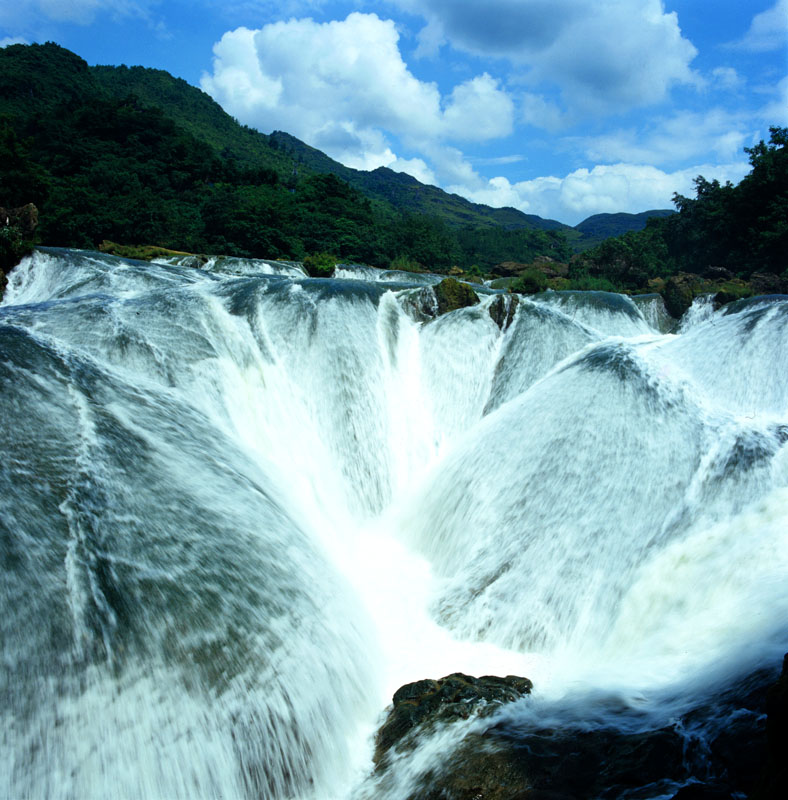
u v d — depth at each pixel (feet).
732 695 26.13
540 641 38.24
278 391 57.67
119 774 24.34
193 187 300.20
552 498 44.62
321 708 30.89
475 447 53.67
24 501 30.37
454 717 30.55
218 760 26.53
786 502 36.86
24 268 102.12
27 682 24.29
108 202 211.61
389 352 66.44
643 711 27.63
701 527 38.04
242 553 34.81
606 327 94.63
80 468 34.12
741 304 68.44
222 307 62.28
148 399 44.68
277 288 66.28
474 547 45.60
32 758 23.08
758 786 18.90
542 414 51.21
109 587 28.78
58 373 41.34
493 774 25.64
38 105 458.09
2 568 26.76
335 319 63.67
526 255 416.67
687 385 50.52
